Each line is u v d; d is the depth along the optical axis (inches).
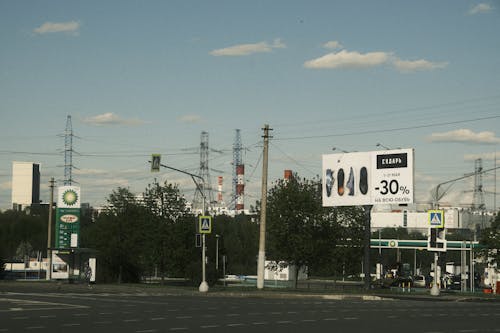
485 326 915.4
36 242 4522.6
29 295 1561.3
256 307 1254.9
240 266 4594.0
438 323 956.0
